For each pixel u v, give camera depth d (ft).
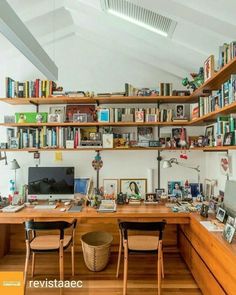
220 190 9.86
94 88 11.57
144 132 11.35
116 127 11.38
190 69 10.57
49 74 9.07
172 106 11.37
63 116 10.95
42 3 8.80
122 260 10.25
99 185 11.51
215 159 10.36
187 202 10.50
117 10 8.06
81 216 9.13
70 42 11.59
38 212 9.20
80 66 11.58
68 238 9.17
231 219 6.40
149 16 7.85
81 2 8.44
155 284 8.45
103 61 11.52
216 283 6.35
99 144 10.62
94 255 9.17
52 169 10.75
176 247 11.19
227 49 6.53
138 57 11.07
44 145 10.71
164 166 11.01
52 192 10.68
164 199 10.90
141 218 9.09
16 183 11.53
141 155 11.54
